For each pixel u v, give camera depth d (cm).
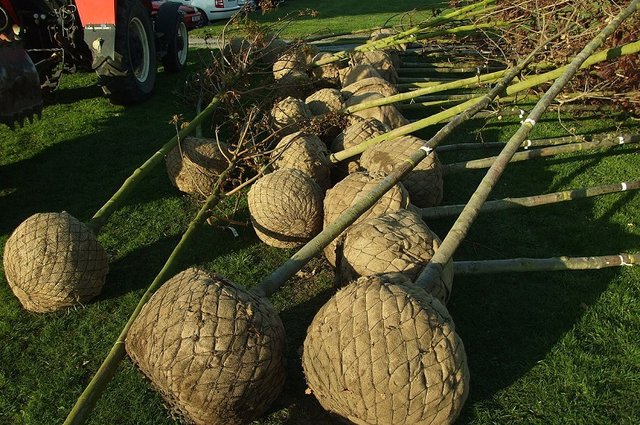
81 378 348
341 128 625
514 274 426
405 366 250
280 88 760
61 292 390
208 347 265
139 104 862
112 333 384
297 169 473
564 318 378
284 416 313
